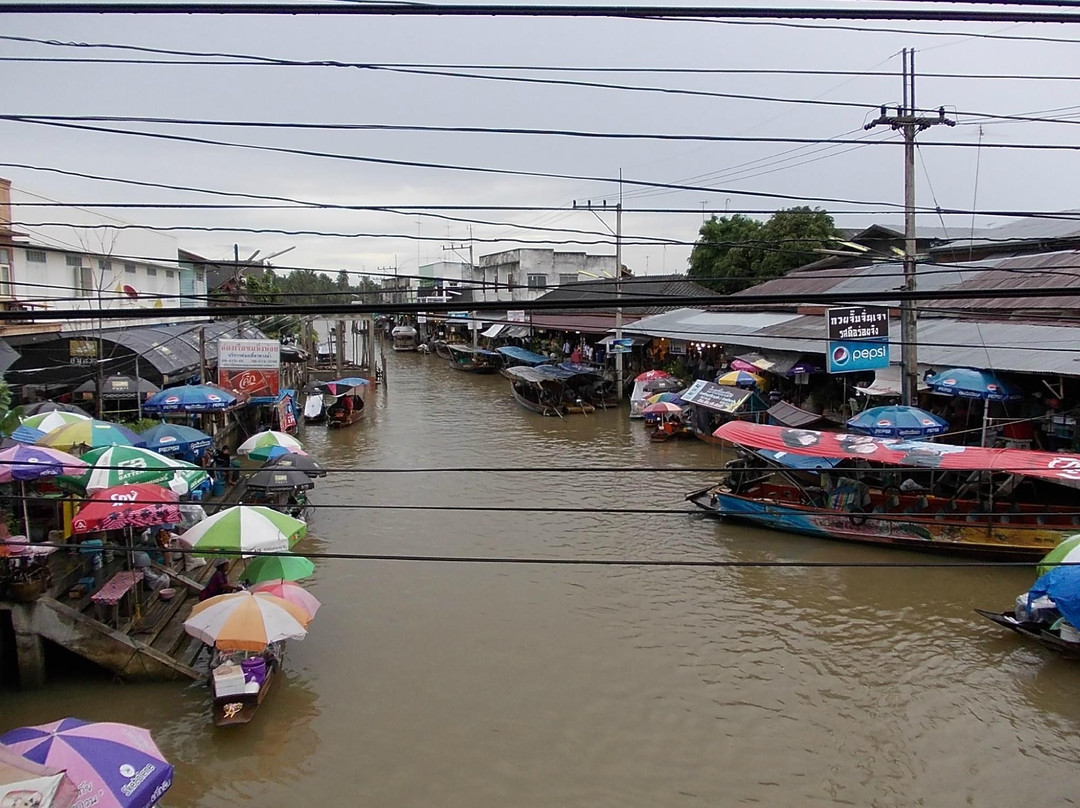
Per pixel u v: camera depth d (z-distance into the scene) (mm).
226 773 9969
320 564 16703
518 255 62531
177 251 31594
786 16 3721
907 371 18391
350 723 10969
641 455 26375
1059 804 9352
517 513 20031
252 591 12000
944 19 3770
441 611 14414
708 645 13078
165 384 23344
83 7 3520
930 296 5129
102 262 21922
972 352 19016
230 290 36656
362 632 13602
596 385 35781
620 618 14086
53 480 12828
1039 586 12461
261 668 11172
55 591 11617
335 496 22297
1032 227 25484
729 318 33531
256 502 18750
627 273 47594
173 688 11727
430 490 22656
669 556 16984
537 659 12664
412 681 12016
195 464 18359
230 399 20484
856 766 10047
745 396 24047
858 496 17328
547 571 16234
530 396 36750
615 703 11430
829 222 36125
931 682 11852
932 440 19828
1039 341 18516
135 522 11492
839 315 17172
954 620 13773
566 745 10484
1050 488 17625
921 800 9445
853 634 13383
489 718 11078
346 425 32594
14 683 11750
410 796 9547
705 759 10195
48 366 20453
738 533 18266
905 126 15664
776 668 12336
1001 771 9914
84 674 12016
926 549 16312
